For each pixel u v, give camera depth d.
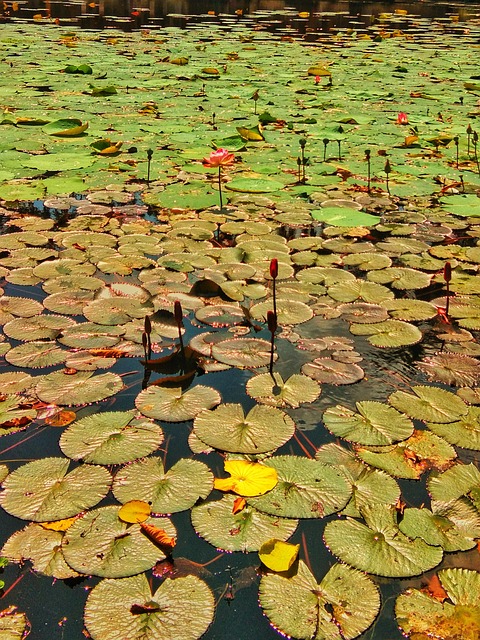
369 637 1.48
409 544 1.74
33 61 10.89
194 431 2.13
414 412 2.29
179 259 3.50
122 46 13.31
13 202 4.43
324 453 2.08
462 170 5.53
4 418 2.16
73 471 1.94
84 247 3.61
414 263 3.65
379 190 4.95
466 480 1.99
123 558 1.65
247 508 1.83
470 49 14.66
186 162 5.42
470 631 1.49
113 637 1.44
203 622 1.49
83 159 5.32
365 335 2.84
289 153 5.85
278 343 2.72
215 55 12.55
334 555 1.69
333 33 17.28
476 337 2.87
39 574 1.61
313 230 4.14
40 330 2.72
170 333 2.74
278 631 1.48
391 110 7.92
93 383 2.37
